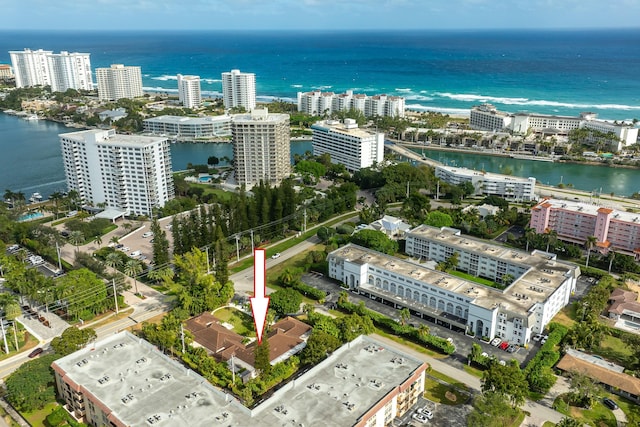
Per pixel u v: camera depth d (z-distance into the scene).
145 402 152.12
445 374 191.50
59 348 183.88
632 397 178.25
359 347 182.62
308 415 147.50
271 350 196.50
